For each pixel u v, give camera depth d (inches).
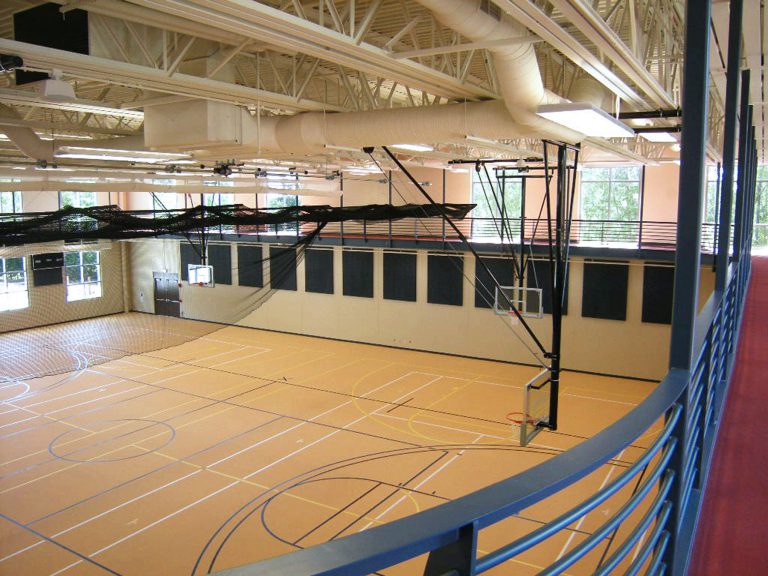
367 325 927.7
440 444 533.0
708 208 906.7
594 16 187.6
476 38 224.2
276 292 1013.8
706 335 108.2
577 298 762.2
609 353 750.5
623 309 737.0
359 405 642.8
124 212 415.5
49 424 593.0
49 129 511.8
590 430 564.7
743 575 85.0
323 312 969.5
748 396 165.0
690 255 96.4
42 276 1061.8
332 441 542.0
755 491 109.3
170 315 1152.8
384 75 295.9
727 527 97.4
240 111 396.8
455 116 361.7
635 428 63.9
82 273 1126.4
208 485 458.0
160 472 482.0
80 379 750.5
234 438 551.2
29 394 691.4
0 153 667.4
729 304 191.9
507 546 45.7
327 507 421.4
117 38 277.9
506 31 229.0
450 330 855.7
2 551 372.5
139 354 876.6
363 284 922.7
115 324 1088.8
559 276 401.4
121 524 402.9
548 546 354.6
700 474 105.7
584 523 379.2
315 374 764.6
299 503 427.8
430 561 43.8
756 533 95.6
